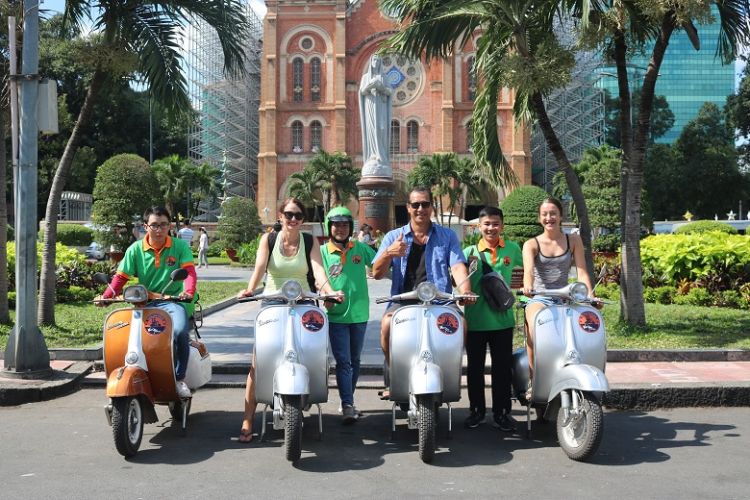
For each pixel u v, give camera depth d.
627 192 10.60
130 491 4.57
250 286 5.70
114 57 10.48
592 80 58.41
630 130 11.23
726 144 51.22
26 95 7.89
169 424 6.32
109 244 25.58
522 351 6.36
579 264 6.02
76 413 6.76
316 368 5.46
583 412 5.19
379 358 9.04
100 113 52.97
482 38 11.08
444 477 4.86
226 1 11.22
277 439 5.85
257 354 5.48
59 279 16.02
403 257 5.95
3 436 5.94
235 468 5.06
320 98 56.12
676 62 98.31
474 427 6.26
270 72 55.72
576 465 5.13
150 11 10.87
